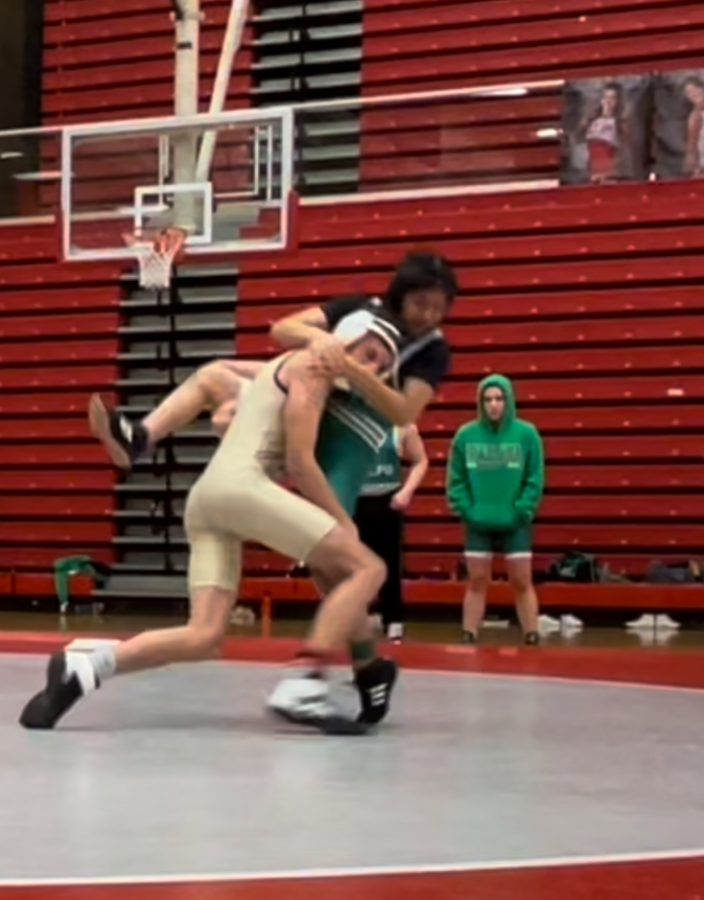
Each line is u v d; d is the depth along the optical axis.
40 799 3.11
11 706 4.95
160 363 13.85
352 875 2.34
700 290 11.89
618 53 13.10
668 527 11.84
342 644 4.23
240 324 13.54
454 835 2.72
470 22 13.80
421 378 4.28
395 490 8.17
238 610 12.19
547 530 12.16
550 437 12.26
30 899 2.17
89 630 10.36
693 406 11.88
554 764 3.70
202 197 11.80
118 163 12.06
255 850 2.56
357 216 13.00
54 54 15.66
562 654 7.02
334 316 4.42
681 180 11.96
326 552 4.20
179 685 5.63
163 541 13.52
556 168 12.41
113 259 12.01
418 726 4.46
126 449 4.56
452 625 11.54
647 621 11.32
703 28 12.83
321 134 12.92
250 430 4.29
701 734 4.37
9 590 13.41
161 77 15.16
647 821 2.91
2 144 13.27
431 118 12.71
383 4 14.22
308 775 3.47
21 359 14.24
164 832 2.73
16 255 14.16
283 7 14.73
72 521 13.88
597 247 12.20
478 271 12.58
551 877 2.34
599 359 12.17
